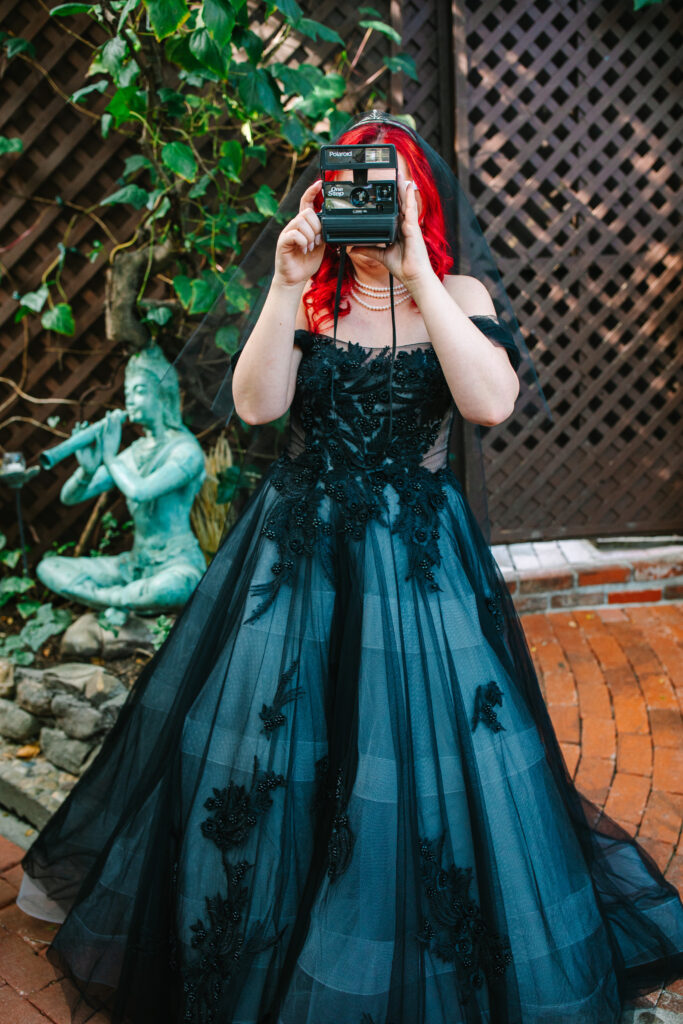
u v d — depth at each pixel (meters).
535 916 1.78
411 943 1.68
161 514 3.33
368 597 1.75
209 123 3.48
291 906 1.77
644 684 3.33
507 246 4.03
